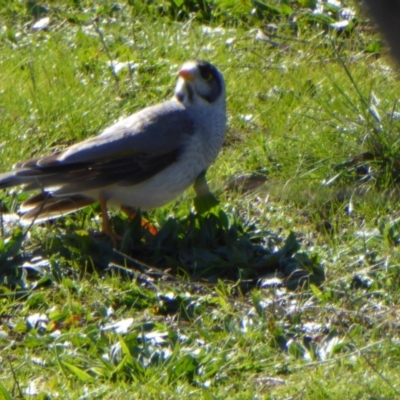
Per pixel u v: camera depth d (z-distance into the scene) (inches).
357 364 307.0
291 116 506.0
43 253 375.2
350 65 574.2
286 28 634.2
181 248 385.4
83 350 309.3
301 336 328.8
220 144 410.0
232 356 311.3
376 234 406.9
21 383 289.4
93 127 489.1
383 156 450.3
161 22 637.9
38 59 564.4
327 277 371.6
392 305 352.2
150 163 382.0
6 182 365.4
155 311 342.0
